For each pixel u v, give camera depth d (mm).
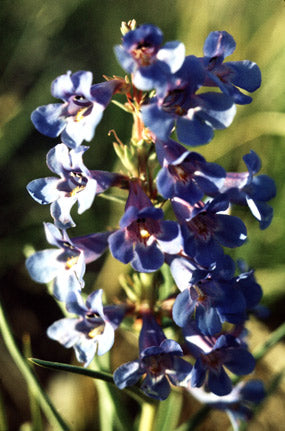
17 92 534
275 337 304
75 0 554
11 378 375
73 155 263
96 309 266
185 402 374
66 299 273
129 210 251
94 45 565
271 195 283
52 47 561
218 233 266
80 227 429
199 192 258
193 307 263
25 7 562
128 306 280
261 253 418
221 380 272
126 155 272
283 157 445
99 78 548
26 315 410
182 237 258
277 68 462
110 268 393
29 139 506
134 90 268
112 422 311
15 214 454
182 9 504
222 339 265
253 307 288
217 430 367
